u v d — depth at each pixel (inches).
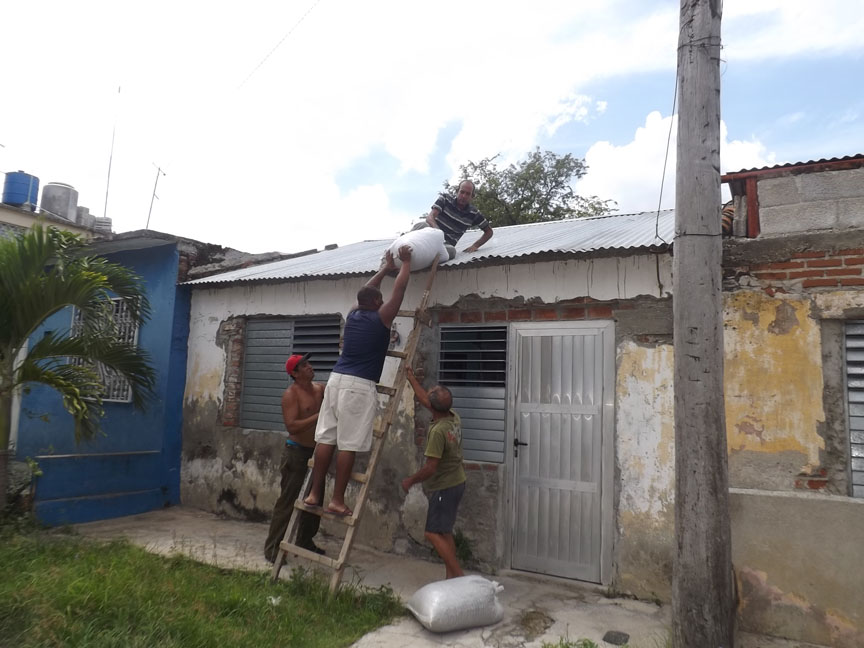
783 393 179.5
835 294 175.3
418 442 245.9
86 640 145.2
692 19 152.9
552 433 221.9
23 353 313.6
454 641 166.9
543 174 925.8
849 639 154.0
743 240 187.9
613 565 202.7
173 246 336.5
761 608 163.0
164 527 281.6
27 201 456.8
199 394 327.3
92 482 294.8
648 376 202.5
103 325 264.2
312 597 187.9
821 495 164.1
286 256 405.7
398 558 240.8
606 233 266.7
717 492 144.6
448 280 244.8
